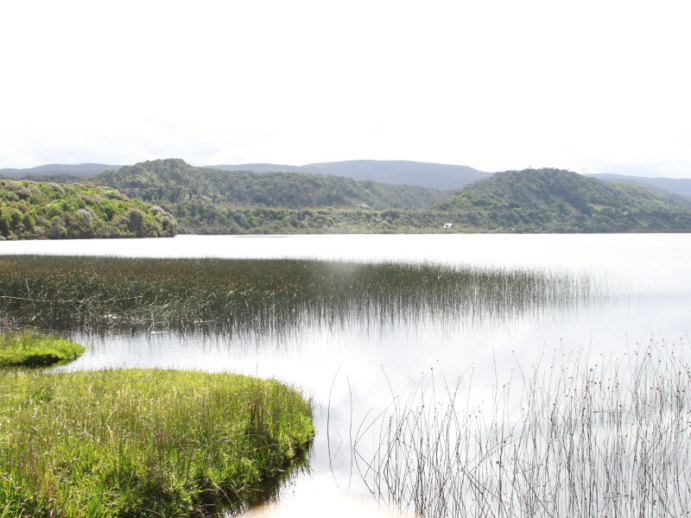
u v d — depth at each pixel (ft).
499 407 33.83
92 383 31.94
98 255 128.36
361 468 24.90
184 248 203.21
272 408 28.14
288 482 23.50
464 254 187.01
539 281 89.66
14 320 57.26
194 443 23.09
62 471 19.20
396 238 407.44
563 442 26.94
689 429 29.37
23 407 26.84
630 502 21.52
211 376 35.83
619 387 38.27
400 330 60.13
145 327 58.44
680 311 74.79
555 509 20.94
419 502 21.57
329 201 645.10
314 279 84.02
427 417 31.63
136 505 19.21
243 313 64.18
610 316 70.79
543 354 49.98
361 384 39.14
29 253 144.05
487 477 23.95
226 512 20.93
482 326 63.10
